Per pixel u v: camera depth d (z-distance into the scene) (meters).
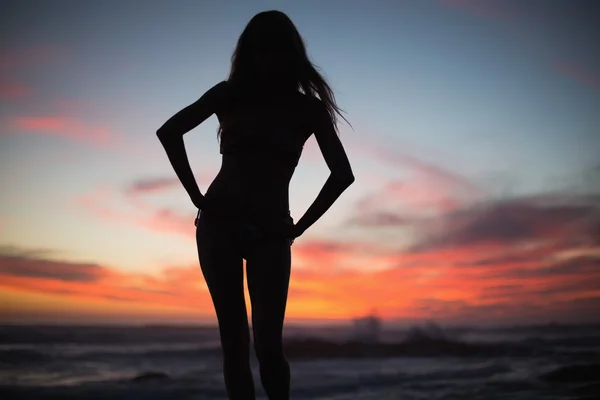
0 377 8.22
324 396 6.98
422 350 11.01
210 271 1.83
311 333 12.11
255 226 1.79
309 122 1.87
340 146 1.88
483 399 6.44
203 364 10.05
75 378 8.34
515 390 6.89
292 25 1.89
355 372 8.84
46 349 10.62
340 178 1.84
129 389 7.68
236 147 1.84
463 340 11.31
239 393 1.82
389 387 7.52
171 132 1.79
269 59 1.84
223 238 1.81
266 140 1.83
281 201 1.84
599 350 10.12
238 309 1.84
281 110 1.85
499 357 9.97
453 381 7.82
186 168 1.80
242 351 1.85
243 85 1.86
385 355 10.62
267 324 1.80
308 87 1.89
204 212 1.85
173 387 7.88
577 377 7.68
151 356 10.79
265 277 1.80
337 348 11.30
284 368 1.84
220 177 1.85
